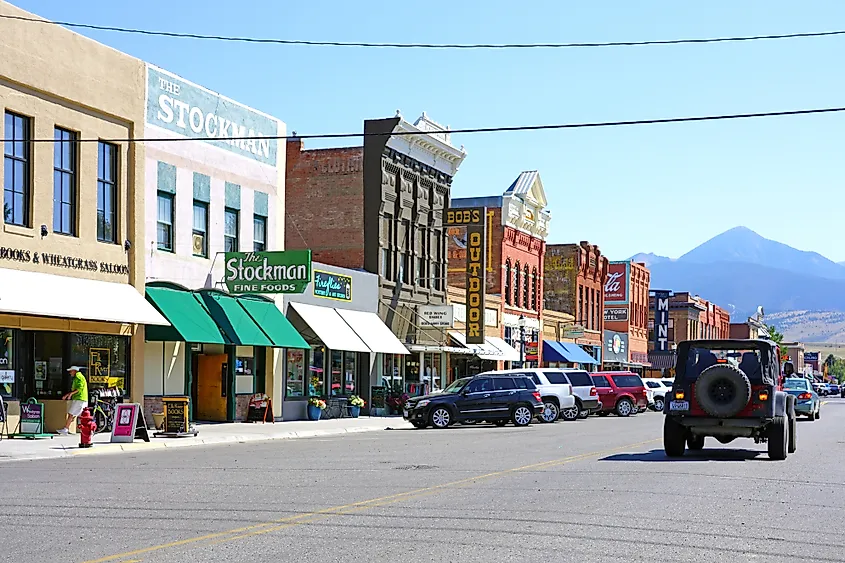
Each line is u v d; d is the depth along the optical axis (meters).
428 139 44.09
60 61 24.94
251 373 32.66
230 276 29.97
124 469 17.00
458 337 47.62
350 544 9.61
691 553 9.40
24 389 24.09
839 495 13.97
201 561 8.77
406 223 43.78
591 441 24.77
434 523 10.89
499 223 55.28
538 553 9.23
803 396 39.84
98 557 8.90
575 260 67.94
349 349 35.38
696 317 99.31
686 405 19.69
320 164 42.00
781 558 9.27
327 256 41.62
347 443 24.38
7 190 23.42
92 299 24.91
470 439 25.86
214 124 31.09
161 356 28.73
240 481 15.02
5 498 12.89
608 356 74.56
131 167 27.34
